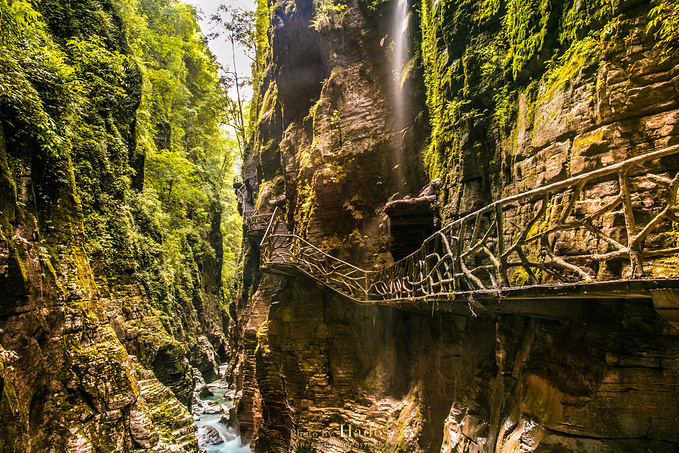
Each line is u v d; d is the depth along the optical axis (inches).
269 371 633.6
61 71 377.7
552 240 236.5
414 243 446.9
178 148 1032.2
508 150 308.7
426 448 375.9
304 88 705.0
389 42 558.6
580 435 196.7
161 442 336.5
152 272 682.2
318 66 692.7
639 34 206.4
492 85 335.9
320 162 586.6
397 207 421.1
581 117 232.7
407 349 488.4
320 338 543.2
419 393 418.0
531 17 288.5
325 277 519.8
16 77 297.7
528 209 272.5
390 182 542.6
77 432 288.4
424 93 497.0
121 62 558.9
